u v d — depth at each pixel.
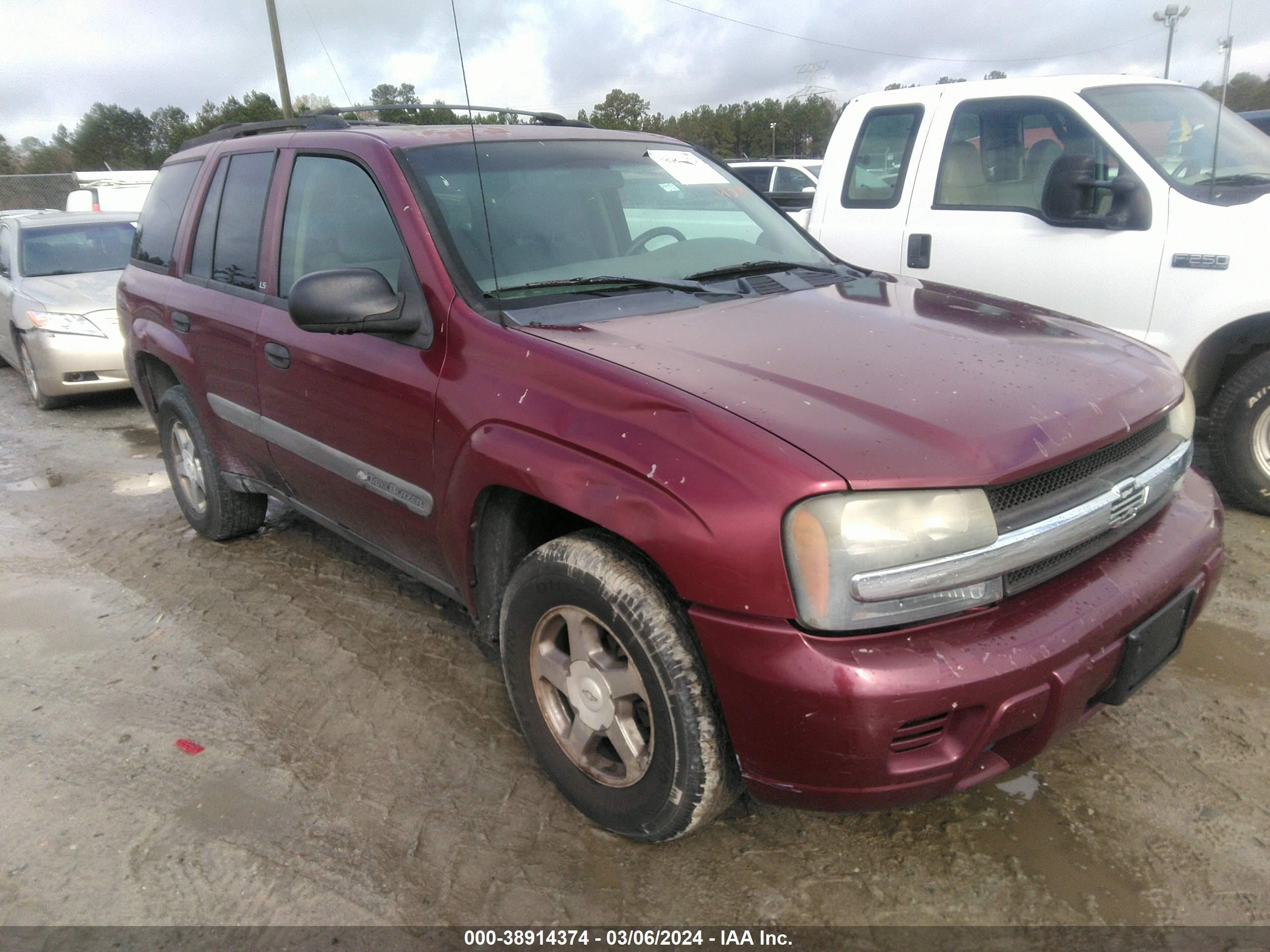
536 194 3.02
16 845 2.44
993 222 4.73
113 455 6.29
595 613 2.19
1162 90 4.71
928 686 1.80
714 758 2.06
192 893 2.25
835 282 3.12
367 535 3.20
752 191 3.76
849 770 1.87
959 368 2.26
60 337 7.25
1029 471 1.94
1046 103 4.63
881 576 1.82
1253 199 4.02
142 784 2.68
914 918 2.12
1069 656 1.94
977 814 2.45
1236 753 2.65
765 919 2.14
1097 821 2.41
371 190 2.94
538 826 2.46
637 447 2.04
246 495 4.25
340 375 2.91
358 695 3.11
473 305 2.57
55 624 3.71
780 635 1.85
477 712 3.00
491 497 2.51
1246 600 3.50
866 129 5.38
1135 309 4.29
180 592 3.96
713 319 2.61
